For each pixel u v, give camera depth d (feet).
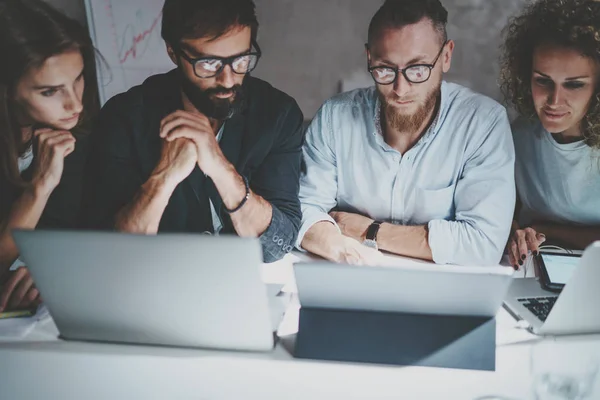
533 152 5.90
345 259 4.99
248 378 3.52
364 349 3.55
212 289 3.41
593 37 5.16
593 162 5.61
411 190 5.66
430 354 3.52
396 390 3.44
